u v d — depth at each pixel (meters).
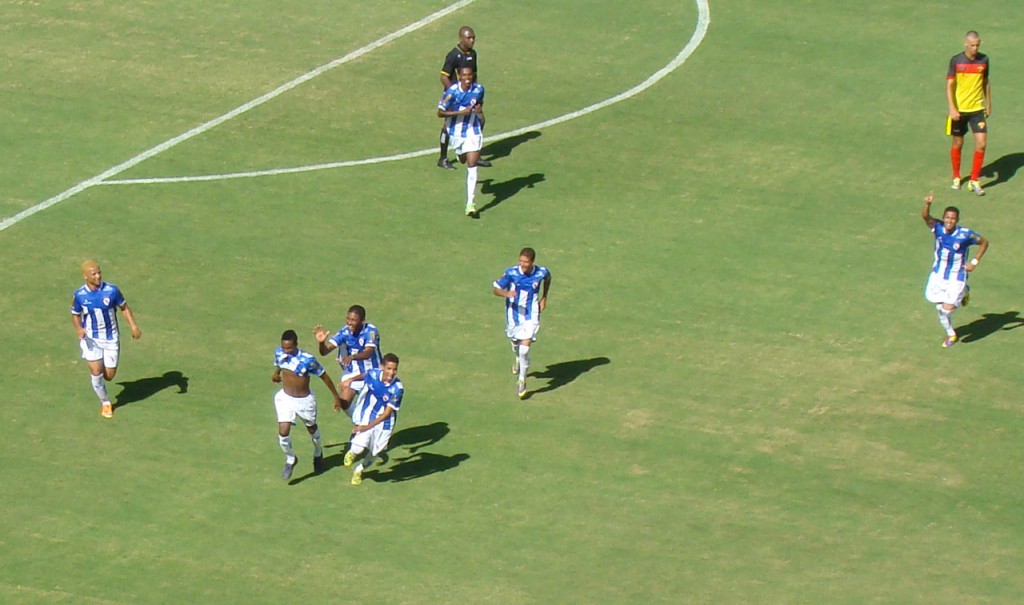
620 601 74.12
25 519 80.00
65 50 131.12
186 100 124.00
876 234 107.19
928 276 102.38
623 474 84.06
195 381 91.75
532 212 109.88
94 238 106.06
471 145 107.31
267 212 109.38
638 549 78.19
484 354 94.50
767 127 120.94
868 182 113.56
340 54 131.50
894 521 80.50
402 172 114.94
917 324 97.50
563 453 85.75
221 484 83.00
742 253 105.00
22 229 106.94
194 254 104.31
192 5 139.75
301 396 81.19
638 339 96.12
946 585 75.50
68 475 83.56
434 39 134.12
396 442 86.56
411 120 121.75
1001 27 135.62
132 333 88.31
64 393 90.69
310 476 83.81
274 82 126.81
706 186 113.19
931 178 113.94
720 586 75.31
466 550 78.00
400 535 79.06
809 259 104.38
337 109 123.06
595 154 117.50
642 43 133.88
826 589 75.12
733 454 85.81
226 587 75.12
